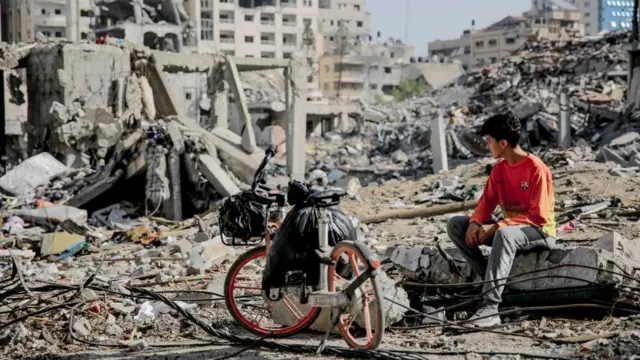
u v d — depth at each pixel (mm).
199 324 7402
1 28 88250
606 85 59062
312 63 108750
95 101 37656
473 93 73562
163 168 26609
